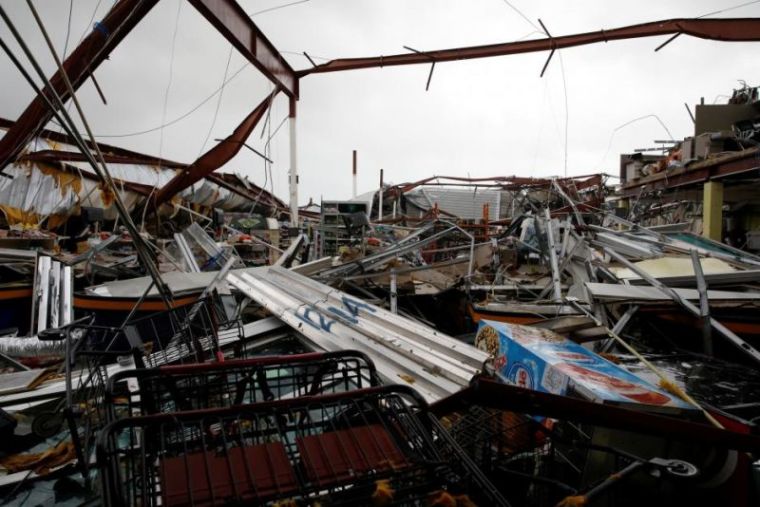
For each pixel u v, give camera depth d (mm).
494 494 1570
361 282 9102
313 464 1641
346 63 15719
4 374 4078
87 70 7168
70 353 2846
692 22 12719
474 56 14391
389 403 1957
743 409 3057
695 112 17266
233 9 11484
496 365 3725
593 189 19438
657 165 18547
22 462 3129
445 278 9547
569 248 8547
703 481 2229
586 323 4781
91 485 2959
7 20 2219
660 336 5426
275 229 17297
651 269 7211
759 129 13383
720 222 13844
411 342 4531
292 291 6539
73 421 2541
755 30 12547
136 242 3436
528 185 18156
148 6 7137
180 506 1456
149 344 4652
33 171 14773
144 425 1685
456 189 25422
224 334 5316
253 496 1496
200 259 10297
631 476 2098
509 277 9484
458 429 2730
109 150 19141
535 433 2732
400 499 1564
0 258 7711
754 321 5070
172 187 14219
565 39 13539
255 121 13945
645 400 2494
